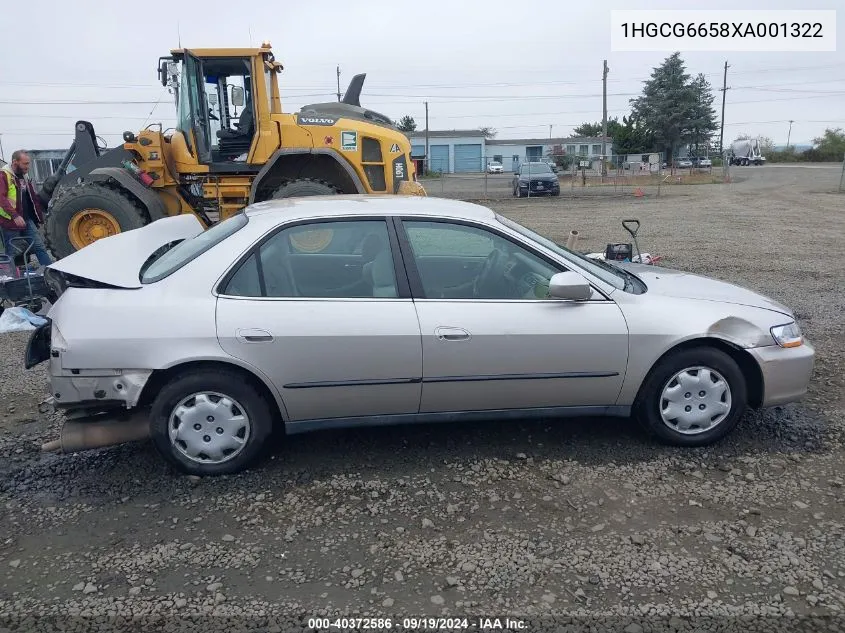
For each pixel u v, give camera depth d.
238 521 3.54
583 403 4.20
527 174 30.78
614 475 3.96
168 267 4.06
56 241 10.33
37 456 4.31
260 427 3.97
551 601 2.90
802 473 3.96
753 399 4.39
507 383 4.05
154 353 3.78
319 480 3.94
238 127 10.85
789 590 2.95
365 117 11.55
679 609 2.84
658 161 41.44
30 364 4.25
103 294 3.91
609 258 6.34
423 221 4.17
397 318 3.92
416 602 2.90
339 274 4.06
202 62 10.30
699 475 3.95
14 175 8.82
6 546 3.35
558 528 3.44
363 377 3.94
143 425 4.11
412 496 3.75
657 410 4.23
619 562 3.16
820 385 5.35
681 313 4.14
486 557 3.21
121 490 3.88
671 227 16.61
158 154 10.46
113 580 3.08
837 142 79.94
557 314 4.05
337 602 2.91
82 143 11.20
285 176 11.01
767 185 36.84
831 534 3.35
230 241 4.00
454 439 4.45
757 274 10.03
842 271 10.25
